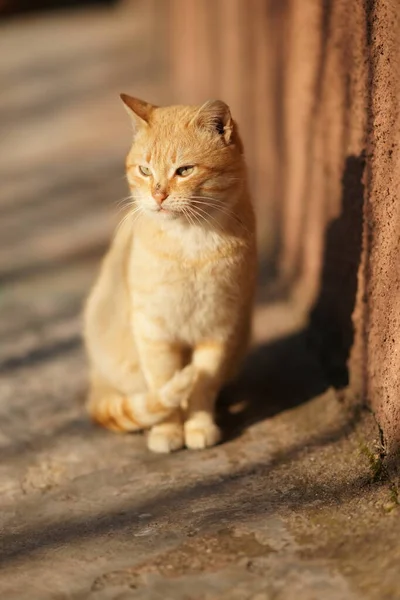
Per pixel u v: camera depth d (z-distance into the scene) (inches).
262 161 286.0
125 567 125.6
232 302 164.7
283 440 164.4
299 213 228.7
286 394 185.3
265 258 264.2
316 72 200.4
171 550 128.6
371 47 150.5
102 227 322.7
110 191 365.4
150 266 160.2
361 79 159.5
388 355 145.3
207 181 157.1
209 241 158.9
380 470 140.6
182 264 158.6
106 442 174.9
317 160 203.2
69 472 163.0
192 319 164.6
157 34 641.6
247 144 312.2
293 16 228.2
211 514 138.5
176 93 499.2
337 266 183.9
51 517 145.6
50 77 612.7
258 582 117.4
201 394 171.5
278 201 262.5
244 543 127.6
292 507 137.0
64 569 127.3
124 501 148.4
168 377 171.6
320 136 198.8
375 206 152.3
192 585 118.7
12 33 831.1
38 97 557.6
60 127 479.2
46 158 429.1
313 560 120.8
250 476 151.6
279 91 252.8
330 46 184.9
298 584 115.6
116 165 401.7
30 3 941.8
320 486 143.0
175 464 161.3
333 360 186.9
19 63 673.6
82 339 232.8
